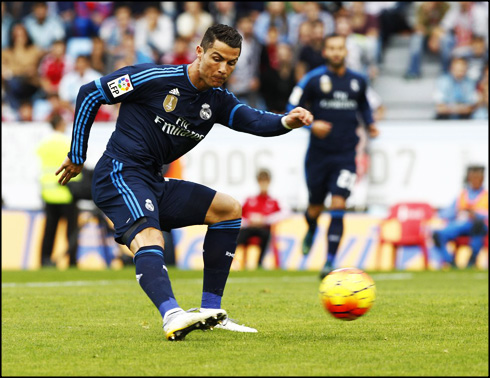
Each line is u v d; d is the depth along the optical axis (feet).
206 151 164.55
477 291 97.50
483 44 197.77
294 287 104.88
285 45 182.91
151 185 59.21
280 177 163.32
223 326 62.28
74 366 46.47
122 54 195.21
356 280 57.47
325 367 45.83
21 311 75.66
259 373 43.96
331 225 119.14
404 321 67.87
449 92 188.14
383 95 205.87
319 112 120.88
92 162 163.02
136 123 58.95
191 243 162.20
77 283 114.42
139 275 55.36
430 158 161.89
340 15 194.29
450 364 46.98
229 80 185.37
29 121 192.75
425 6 207.00
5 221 166.30
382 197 162.50
